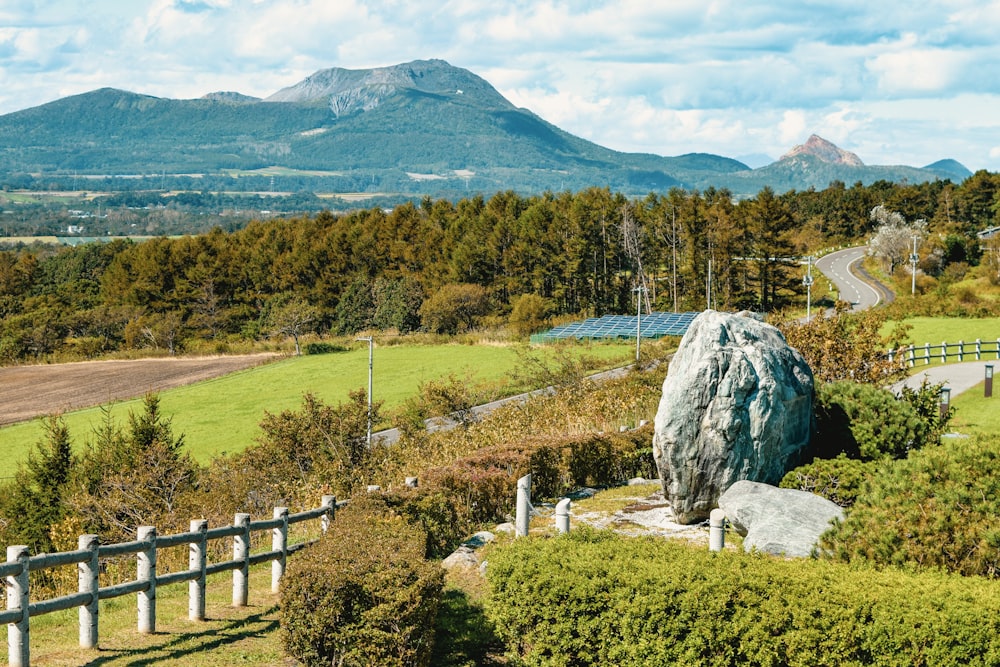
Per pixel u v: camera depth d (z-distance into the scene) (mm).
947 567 9844
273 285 111750
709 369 15484
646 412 28828
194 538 11359
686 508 15836
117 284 112625
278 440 28141
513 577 9789
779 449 15719
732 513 14047
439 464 21297
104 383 69375
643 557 10008
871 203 153625
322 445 28031
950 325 60375
